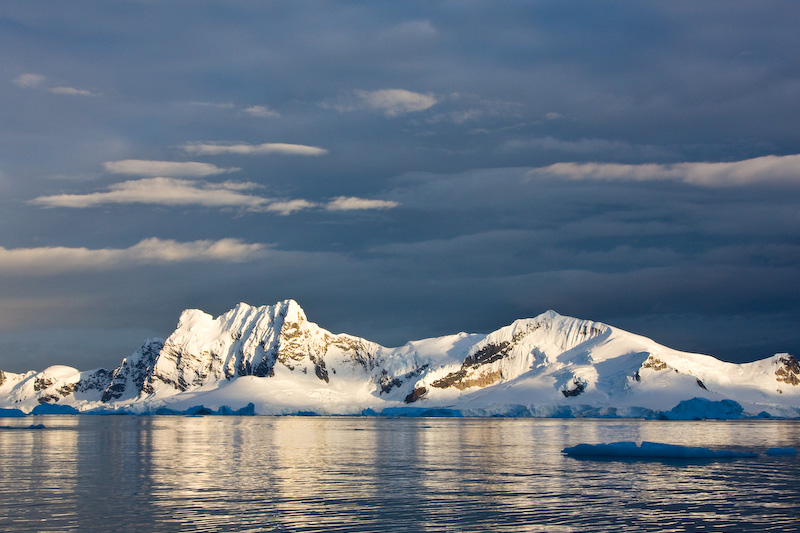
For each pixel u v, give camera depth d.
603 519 65.62
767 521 65.12
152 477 93.00
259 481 88.88
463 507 70.94
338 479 90.75
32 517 66.62
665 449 116.12
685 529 61.94
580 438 170.00
